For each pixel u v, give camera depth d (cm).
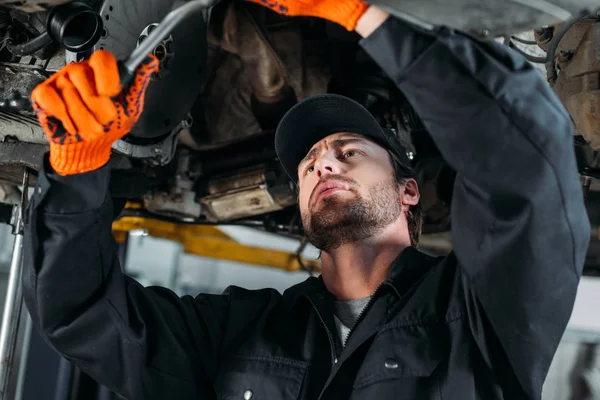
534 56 200
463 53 110
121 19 158
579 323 565
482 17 105
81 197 131
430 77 111
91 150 123
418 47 111
